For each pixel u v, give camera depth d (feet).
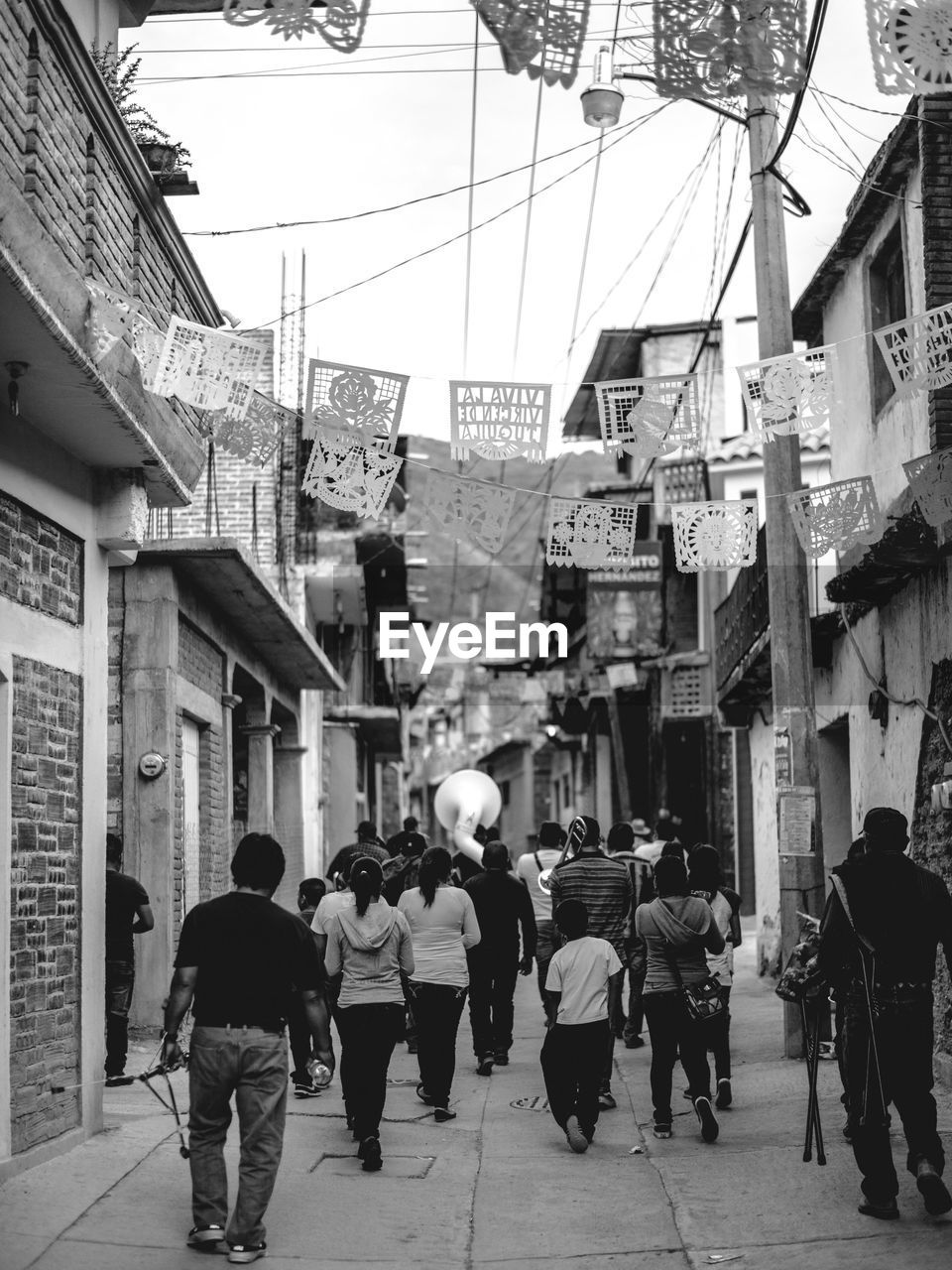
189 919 21.67
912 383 24.02
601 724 107.04
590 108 26.84
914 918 22.13
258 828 61.67
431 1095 32.68
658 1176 26.53
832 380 24.41
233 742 62.18
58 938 27.30
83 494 29.30
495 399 24.25
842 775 51.67
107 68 33.94
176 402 32.86
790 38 16.34
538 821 150.20
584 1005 29.32
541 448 24.25
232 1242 21.01
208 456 45.47
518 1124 31.76
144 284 30.81
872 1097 22.53
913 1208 23.07
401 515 84.33
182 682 44.55
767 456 37.99
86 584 29.32
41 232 21.35
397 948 28.37
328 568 78.64
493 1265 21.72
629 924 42.93
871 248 44.01
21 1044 25.36
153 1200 23.89
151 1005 40.70
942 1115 28.73
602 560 27.07
